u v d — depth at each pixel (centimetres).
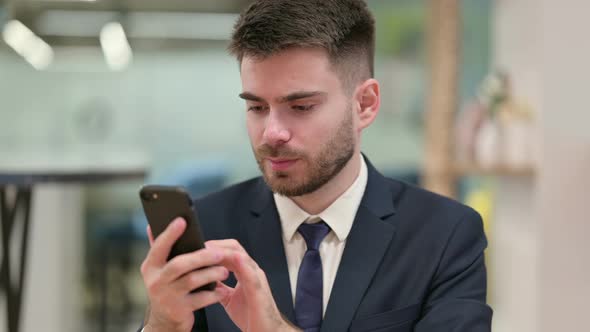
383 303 111
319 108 104
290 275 116
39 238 330
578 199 225
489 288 270
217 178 509
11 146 515
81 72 535
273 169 105
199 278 89
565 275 227
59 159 249
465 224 117
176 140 535
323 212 115
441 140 244
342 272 112
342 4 107
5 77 534
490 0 455
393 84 504
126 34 361
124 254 481
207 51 518
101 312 423
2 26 313
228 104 532
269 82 102
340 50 105
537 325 227
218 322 115
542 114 225
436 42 249
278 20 101
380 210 118
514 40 248
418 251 114
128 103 534
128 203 495
